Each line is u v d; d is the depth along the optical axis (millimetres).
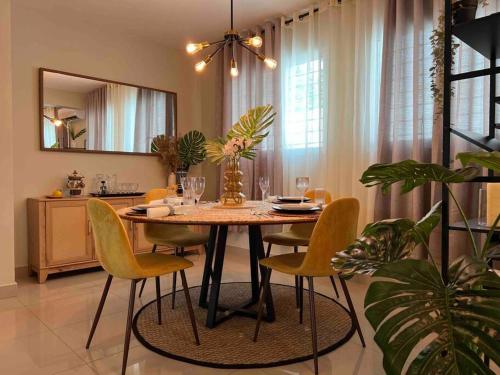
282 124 3824
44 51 3578
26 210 3475
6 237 2789
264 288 2047
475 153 1021
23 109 3459
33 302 2686
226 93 4324
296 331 2162
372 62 3162
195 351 1910
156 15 3695
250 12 3703
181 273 1985
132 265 1751
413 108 2822
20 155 3449
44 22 3580
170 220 1792
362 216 3215
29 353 1900
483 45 1509
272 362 1799
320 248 1767
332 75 3404
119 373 1707
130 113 4168
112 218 1718
